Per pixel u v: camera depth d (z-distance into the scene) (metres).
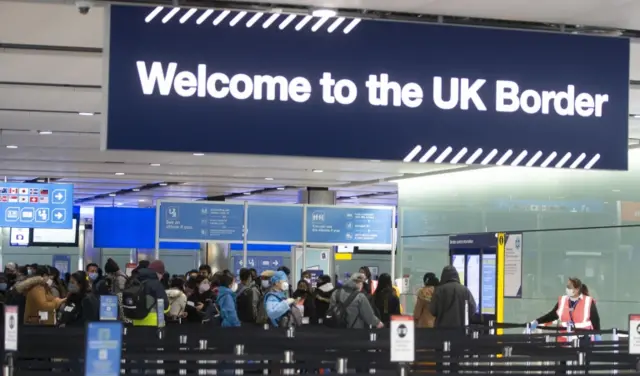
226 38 8.27
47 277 17.38
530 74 8.87
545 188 21.53
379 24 8.58
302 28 8.42
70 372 7.44
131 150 8.04
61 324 14.22
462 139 8.65
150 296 13.26
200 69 8.20
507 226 22.78
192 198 37.78
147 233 32.16
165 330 10.45
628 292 18.98
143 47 8.12
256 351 9.32
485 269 22.86
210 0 8.29
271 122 8.28
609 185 19.69
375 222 25.11
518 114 8.80
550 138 8.85
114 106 8.04
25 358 8.20
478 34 8.78
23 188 27.42
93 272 20.92
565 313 14.80
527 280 21.64
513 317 21.89
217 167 25.36
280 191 33.44
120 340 5.84
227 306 14.59
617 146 9.02
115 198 38.38
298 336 10.24
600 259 19.78
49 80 14.01
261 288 18.61
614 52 9.09
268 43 8.34
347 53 8.48
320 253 29.12
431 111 8.60
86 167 26.22
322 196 31.92
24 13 10.27
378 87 8.52
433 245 25.98
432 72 8.64
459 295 14.57
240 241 24.30
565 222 20.81
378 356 7.81
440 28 8.71
